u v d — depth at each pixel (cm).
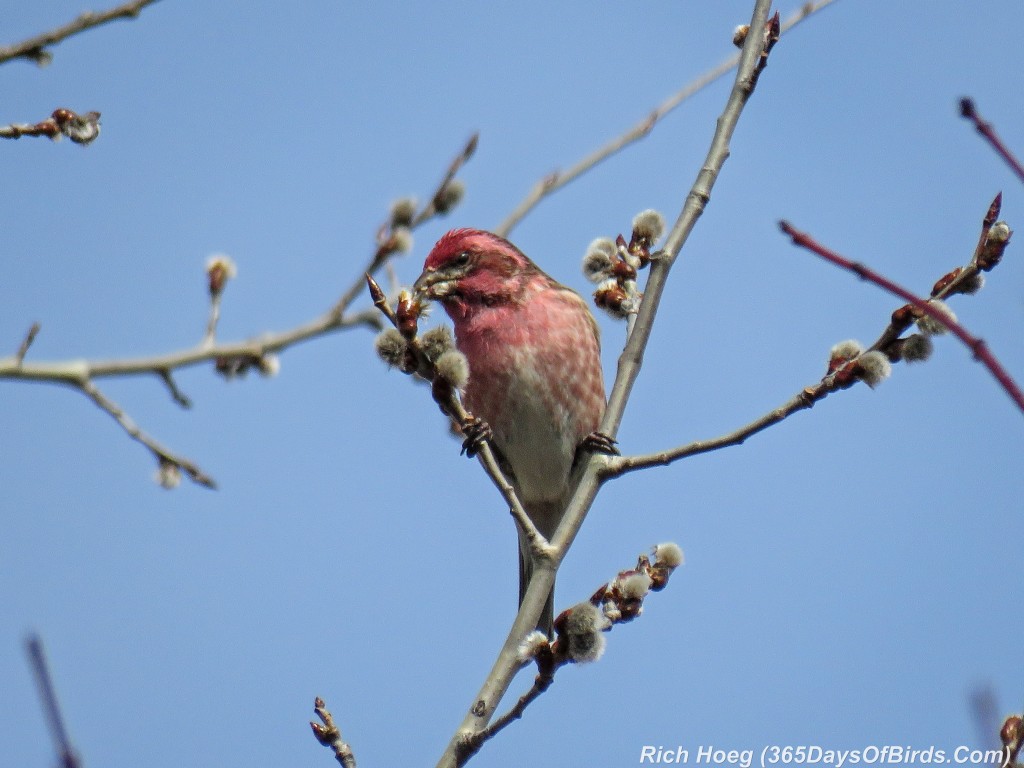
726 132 1066
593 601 849
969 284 885
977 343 585
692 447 944
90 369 771
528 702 782
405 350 852
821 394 904
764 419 923
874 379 880
